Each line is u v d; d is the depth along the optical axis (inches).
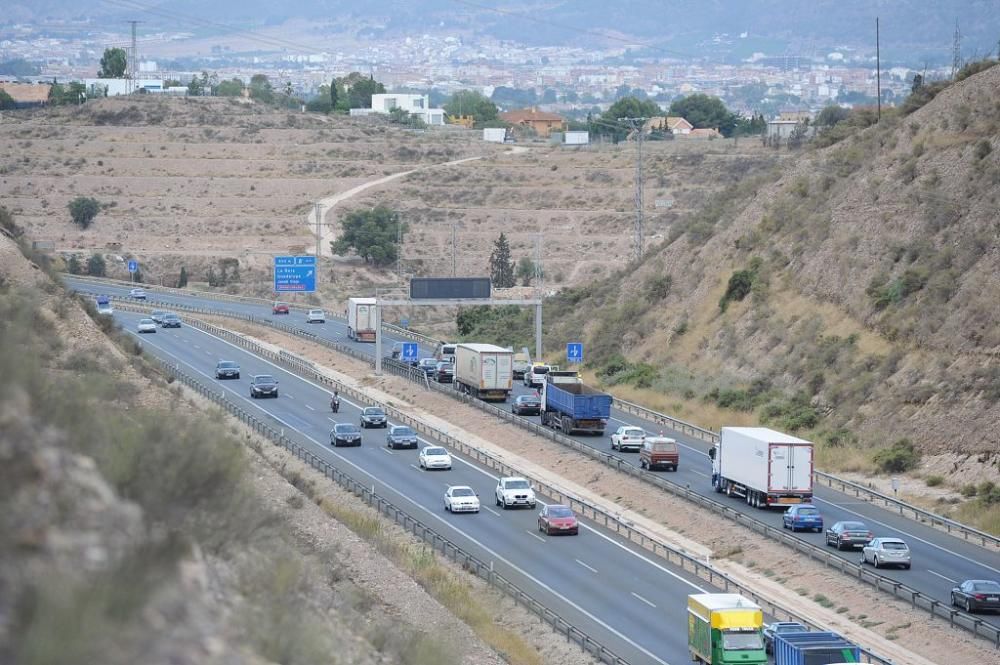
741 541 6545.3
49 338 6889.8
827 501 7598.4
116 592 1416.1
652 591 5713.6
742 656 4370.1
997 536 6781.5
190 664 1412.4
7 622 1312.7
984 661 4707.2
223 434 3316.9
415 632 3786.9
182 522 2201.0
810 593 5713.6
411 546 6245.1
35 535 1453.0
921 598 5295.3
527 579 5866.1
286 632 2123.5
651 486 7751.0
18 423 1558.8
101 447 2092.8
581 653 4707.2
